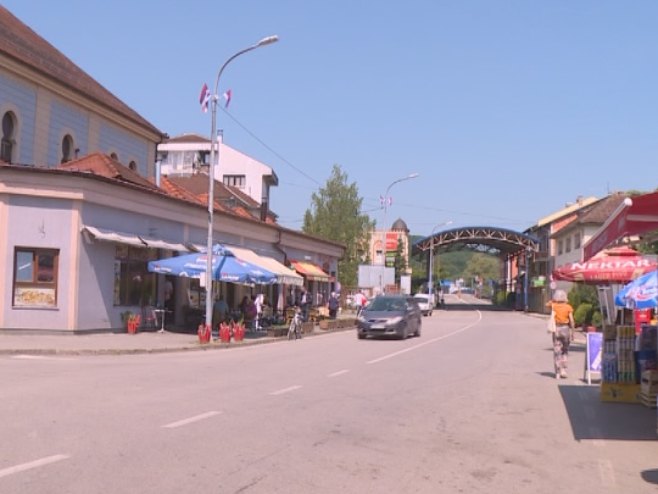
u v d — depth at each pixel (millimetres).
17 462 7098
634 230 8898
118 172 26219
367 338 29688
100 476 6688
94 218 23250
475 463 7883
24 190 21875
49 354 18797
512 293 94250
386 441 8828
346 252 69875
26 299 22141
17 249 22062
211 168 24500
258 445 8250
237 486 6535
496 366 18641
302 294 40188
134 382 13406
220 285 34188
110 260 24312
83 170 22766
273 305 42469
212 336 25828
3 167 21625
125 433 8609
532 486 7016
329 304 44094
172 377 14438
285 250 43812
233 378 14570
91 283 23234
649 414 11359
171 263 25641
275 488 6523
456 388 14055
